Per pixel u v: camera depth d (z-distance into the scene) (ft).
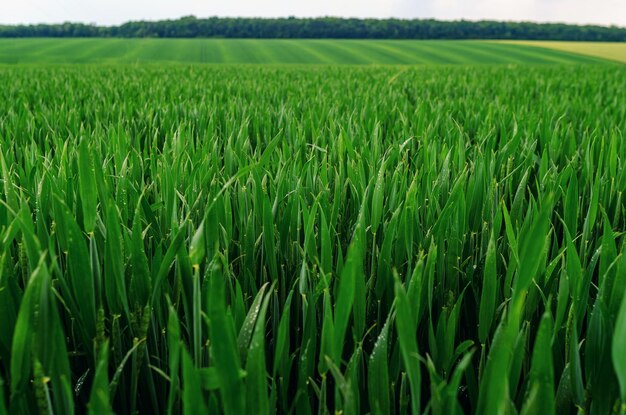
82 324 4.38
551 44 239.09
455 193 5.65
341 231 7.29
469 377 4.45
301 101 22.53
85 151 4.24
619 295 3.73
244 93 29.12
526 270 3.37
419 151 10.16
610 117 18.34
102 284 4.98
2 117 17.57
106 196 5.46
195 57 180.75
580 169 10.51
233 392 2.87
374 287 5.55
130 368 4.66
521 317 4.92
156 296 4.57
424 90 32.65
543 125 13.28
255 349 3.05
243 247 6.11
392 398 4.29
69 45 212.64
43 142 13.20
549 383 3.08
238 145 10.68
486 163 8.68
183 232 4.24
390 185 7.83
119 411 4.67
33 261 4.02
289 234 6.05
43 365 3.41
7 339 4.07
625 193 7.95
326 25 307.99
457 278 5.58
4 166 5.23
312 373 4.40
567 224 6.01
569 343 4.30
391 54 197.06
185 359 2.90
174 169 7.17
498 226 5.87
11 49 192.95
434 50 210.18
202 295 4.37
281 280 5.65
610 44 240.94
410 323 3.09
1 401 3.01
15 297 4.21
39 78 42.78
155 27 302.86
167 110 16.84
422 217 6.91
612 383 3.65
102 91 28.78
